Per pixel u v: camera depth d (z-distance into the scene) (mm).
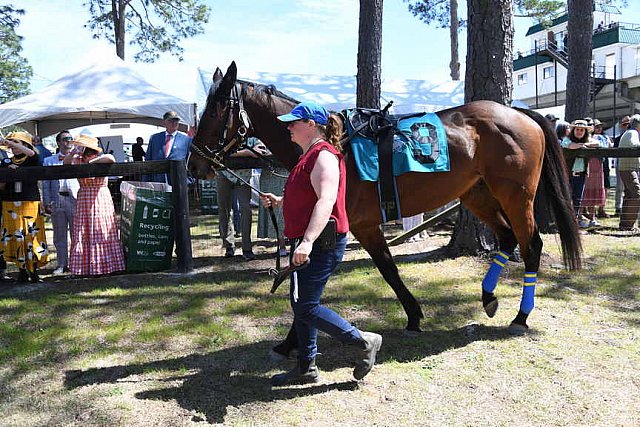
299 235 2867
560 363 3439
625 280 5309
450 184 3832
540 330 4020
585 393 3045
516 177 3871
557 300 4727
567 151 7355
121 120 14383
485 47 5980
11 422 2881
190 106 11555
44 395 3180
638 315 4328
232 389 3199
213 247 7844
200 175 3955
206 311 4695
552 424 2744
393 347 3789
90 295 5223
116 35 19578
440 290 5074
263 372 3438
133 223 6039
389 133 3658
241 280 5734
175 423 2814
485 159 3928
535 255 3980
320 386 3205
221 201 6883
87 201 5875
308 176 2787
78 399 3105
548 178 4207
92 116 13969
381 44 9578
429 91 14945
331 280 5559
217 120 3812
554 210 4238
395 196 3639
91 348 3902
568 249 4195
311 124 2812
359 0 9547
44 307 4855
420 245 7098
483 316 4383
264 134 3859
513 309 4512
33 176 5547
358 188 3576
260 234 7660
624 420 2758
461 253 6297
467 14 6172
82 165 5641
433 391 3117
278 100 3852
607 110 30938
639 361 3443
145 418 2869
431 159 3664
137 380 3352
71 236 6430
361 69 9539
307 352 3162
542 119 4191
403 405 2959
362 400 3027
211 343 3953
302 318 2973
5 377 3434
